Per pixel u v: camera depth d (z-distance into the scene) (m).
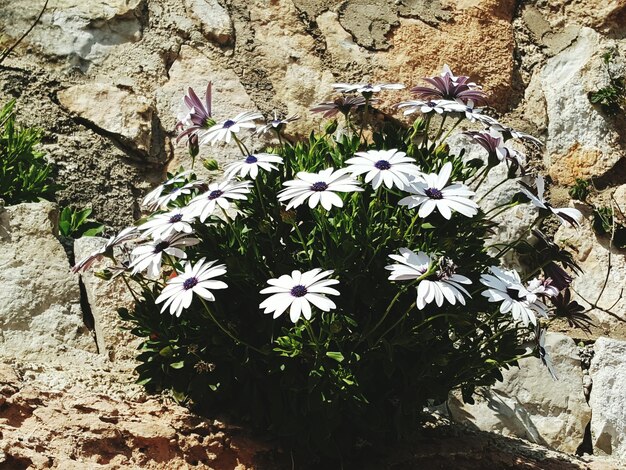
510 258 0.89
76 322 0.72
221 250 0.65
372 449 0.68
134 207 0.85
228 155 0.89
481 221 0.66
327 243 0.64
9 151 0.80
